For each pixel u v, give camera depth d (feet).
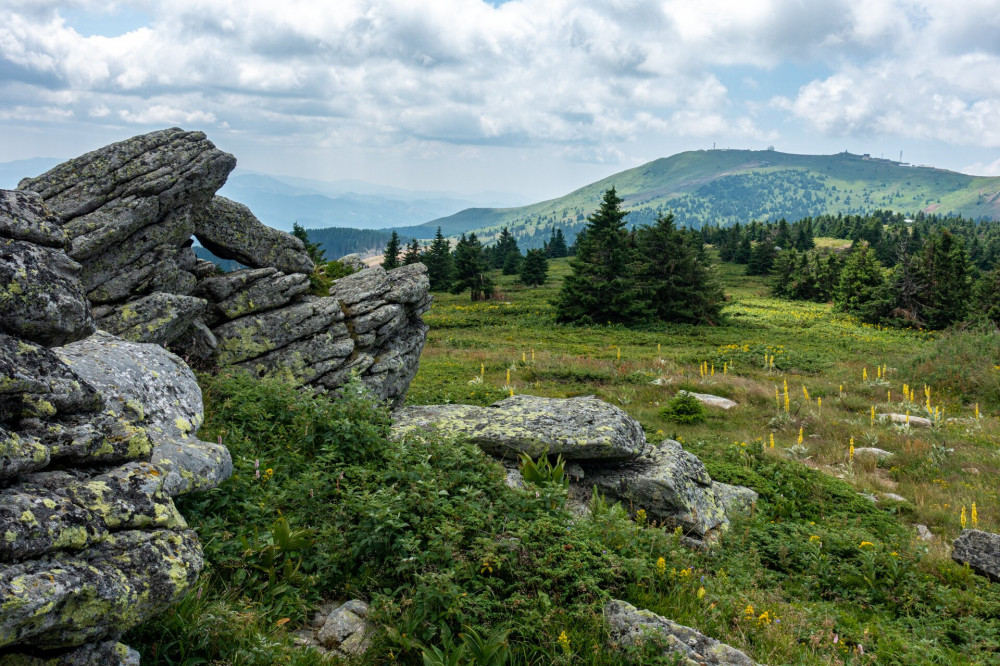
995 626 27.27
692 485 37.58
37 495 12.71
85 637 12.24
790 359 117.19
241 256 47.16
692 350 132.46
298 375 44.47
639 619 20.83
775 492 43.27
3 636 10.68
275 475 26.86
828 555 33.06
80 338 16.38
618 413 40.73
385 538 22.00
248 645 16.31
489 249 503.20
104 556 13.15
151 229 39.75
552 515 27.12
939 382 91.15
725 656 19.89
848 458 58.95
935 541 39.19
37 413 14.10
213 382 35.60
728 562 30.99
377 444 31.60
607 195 182.29
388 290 52.01
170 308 38.81
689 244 193.57
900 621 27.76
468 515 24.30
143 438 16.40
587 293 182.70
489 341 137.08
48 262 15.39
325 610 20.36
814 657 22.20
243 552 20.43
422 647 18.06
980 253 480.64
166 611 15.84
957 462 57.41
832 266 269.03
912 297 201.26
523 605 20.63
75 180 38.52
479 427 38.75
